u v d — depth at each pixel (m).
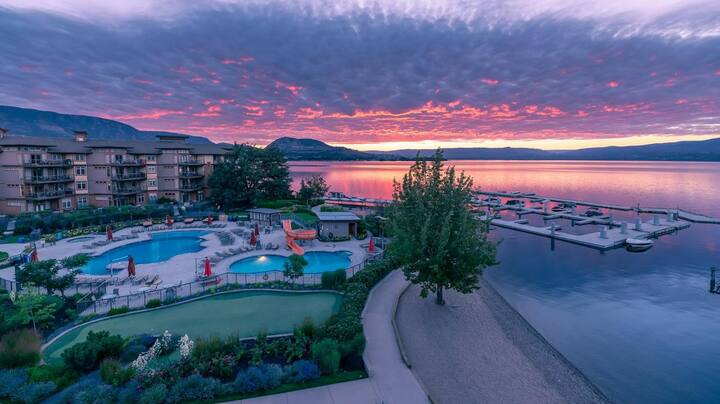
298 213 72.81
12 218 58.47
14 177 64.38
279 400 17.06
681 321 32.06
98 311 27.00
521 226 74.25
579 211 96.38
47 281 27.48
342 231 52.78
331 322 23.22
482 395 20.22
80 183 73.31
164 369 18.42
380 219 56.56
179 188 81.56
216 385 17.42
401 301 31.59
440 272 27.08
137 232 55.38
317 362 19.75
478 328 28.33
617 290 39.91
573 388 21.84
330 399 17.22
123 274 35.69
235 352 20.25
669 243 61.75
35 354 20.08
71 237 51.75
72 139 81.19
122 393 16.50
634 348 27.34
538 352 25.78
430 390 20.05
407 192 29.86
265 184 84.50
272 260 42.50
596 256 53.97
